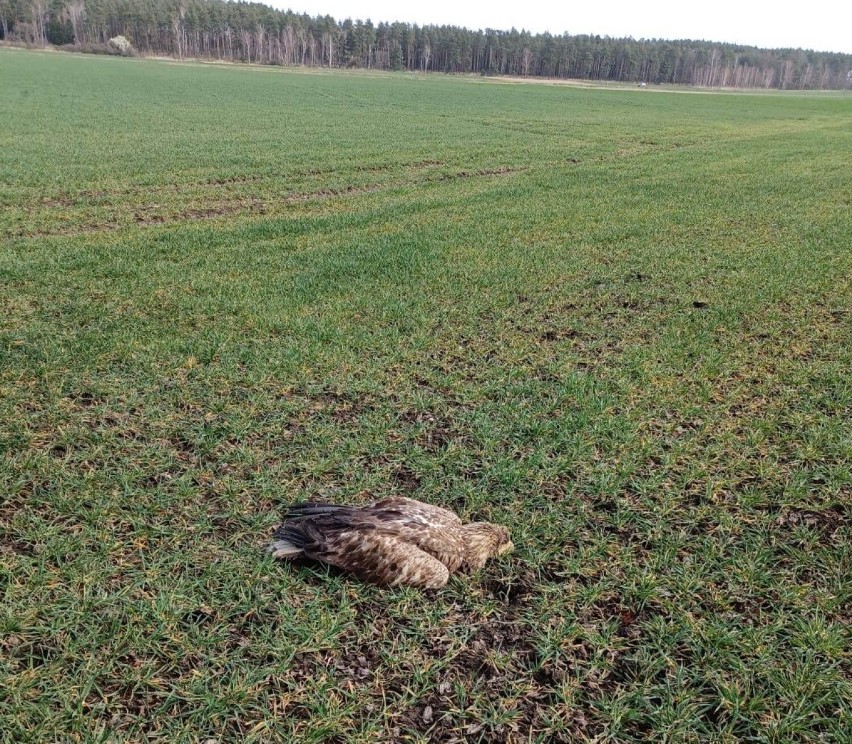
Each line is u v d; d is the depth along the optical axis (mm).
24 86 61125
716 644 4746
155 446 7070
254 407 7973
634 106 76062
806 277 14219
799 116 71125
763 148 39625
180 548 5523
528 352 10164
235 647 4605
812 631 4824
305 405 8164
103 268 13477
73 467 6602
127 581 5113
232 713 4137
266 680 4363
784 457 7324
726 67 197750
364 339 10195
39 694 4133
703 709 4297
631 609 5098
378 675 4441
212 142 34375
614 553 5672
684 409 8250
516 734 4102
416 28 173875
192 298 11797
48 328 10180
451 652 4633
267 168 27859
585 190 24891
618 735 4109
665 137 44312
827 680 4465
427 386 8922
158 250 15305
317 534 5203
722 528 6051
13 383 8328
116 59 129125
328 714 4121
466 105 67500
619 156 35094
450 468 6828
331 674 4414
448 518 5500
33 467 6551
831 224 19641
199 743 3924
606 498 6473
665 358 9906
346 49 170500
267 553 5391
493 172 29578
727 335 11008
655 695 4367
